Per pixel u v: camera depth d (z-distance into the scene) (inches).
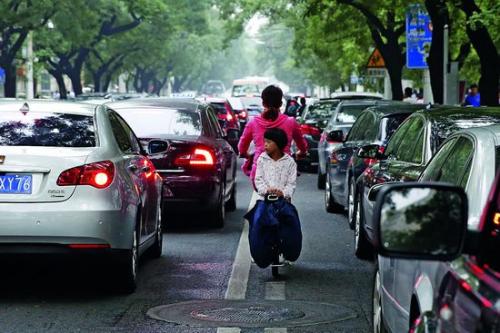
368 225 916.6
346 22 3075.8
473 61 3078.2
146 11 4785.9
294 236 855.7
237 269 906.7
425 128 821.9
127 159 807.7
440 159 565.9
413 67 2187.5
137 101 1213.7
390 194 315.0
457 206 312.7
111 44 5757.9
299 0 2701.8
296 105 2984.7
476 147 495.2
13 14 3565.5
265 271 900.0
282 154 867.4
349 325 680.4
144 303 750.5
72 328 666.8
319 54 4052.7
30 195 721.6
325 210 1429.6
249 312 721.0
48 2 3644.2
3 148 734.5
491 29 1932.8
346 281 856.9
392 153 926.4
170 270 898.1
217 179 1152.2
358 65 3900.1
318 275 884.6
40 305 741.9
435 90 2065.7
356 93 2731.3
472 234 313.4
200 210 1150.3
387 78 3393.2
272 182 862.5
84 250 727.1
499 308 286.2
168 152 1132.5
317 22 3508.9
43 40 4574.3
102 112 808.9
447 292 335.3
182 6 5831.7
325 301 768.9
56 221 717.9
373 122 1190.9
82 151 743.7
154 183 900.6
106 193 734.5
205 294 789.2
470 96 2640.3
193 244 1061.8
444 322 330.6
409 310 468.1
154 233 913.5
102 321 689.0
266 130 874.8
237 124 2802.7
